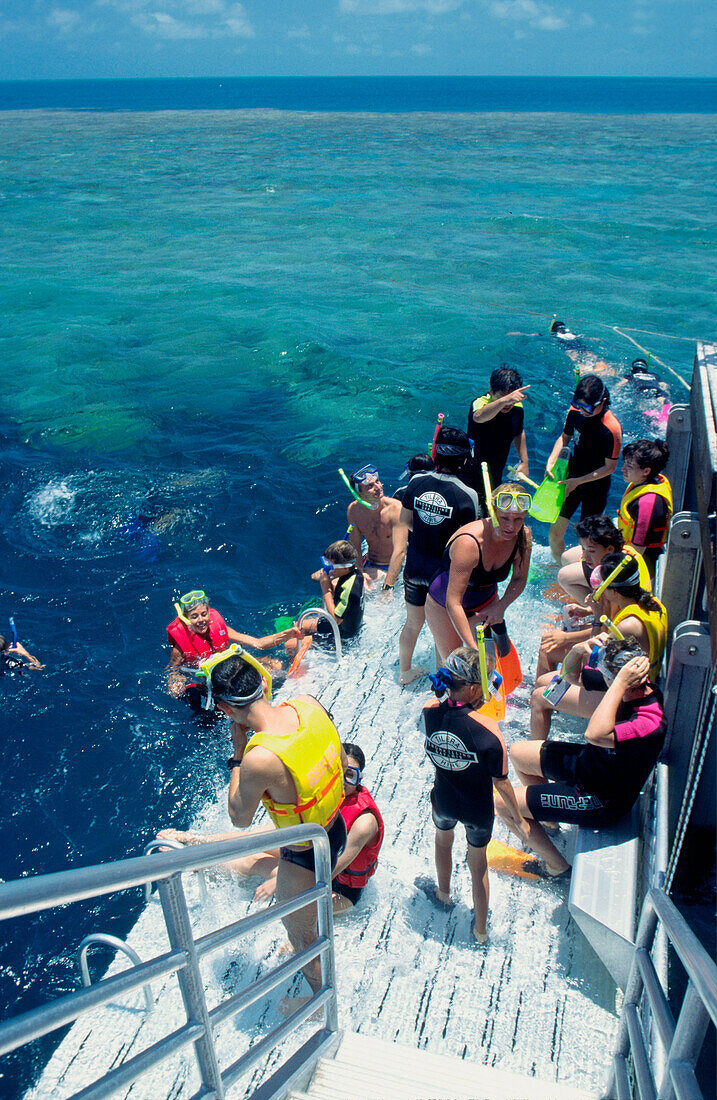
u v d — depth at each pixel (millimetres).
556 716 5234
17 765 5523
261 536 8555
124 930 4391
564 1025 3410
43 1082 3225
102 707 6051
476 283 19641
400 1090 2979
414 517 5082
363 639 6391
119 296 18250
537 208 29703
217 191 33656
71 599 7496
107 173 39125
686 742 4262
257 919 2330
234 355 14336
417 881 4141
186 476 9891
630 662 3787
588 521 4691
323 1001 3025
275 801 3158
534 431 11273
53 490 9477
